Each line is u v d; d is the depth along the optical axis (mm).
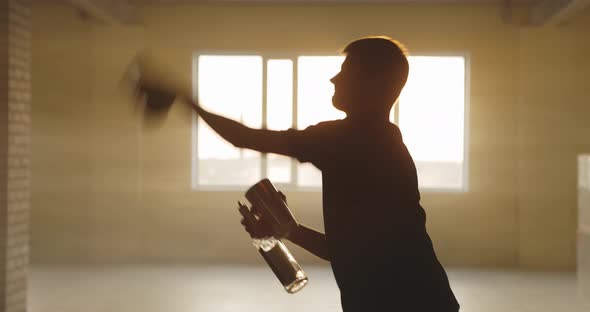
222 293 7832
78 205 10352
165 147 10453
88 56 10273
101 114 10281
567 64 9992
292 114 10430
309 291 7977
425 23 10258
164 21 10398
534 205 10102
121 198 10320
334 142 1704
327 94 10375
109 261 10312
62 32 10273
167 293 7820
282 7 10352
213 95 10469
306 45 10336
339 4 10289
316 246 1936
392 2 10172
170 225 10477
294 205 10406
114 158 10297
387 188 1709
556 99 10023
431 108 10352
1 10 5953
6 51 5973
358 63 1759
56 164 10344
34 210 10352
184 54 10398
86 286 8242
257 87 10430
